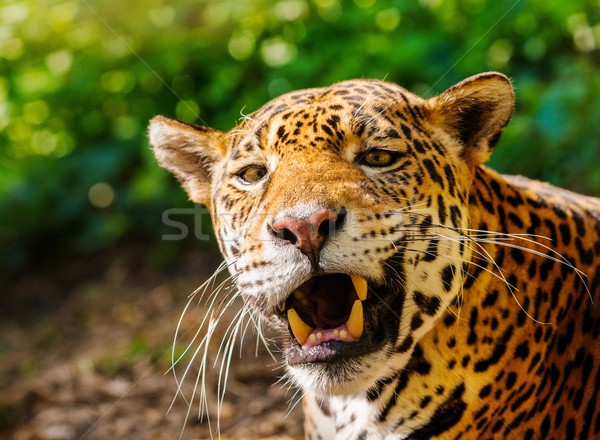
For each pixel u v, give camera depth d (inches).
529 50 406.9
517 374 192.5
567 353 200.7
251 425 307.4
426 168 187.6
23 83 545.3
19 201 547.8
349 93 194.5
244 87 485.7
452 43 428.5
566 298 199.3
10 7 531.8
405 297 183.8
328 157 184.4
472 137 198.4
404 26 453.7
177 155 227.5
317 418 211.3
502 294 191.9
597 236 211.2
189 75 511.8
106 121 550.9
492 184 203.5
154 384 347.9
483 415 192.5
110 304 462.3
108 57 523.8
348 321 180.2
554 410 200.7
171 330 392.8
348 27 463.5
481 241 187.2
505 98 194.5
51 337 444.1
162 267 486.0
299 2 476.7
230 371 340.8
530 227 201.3
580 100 350.6
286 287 177.2
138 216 521.0
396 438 194.5
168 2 506.0
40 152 574.6
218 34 498.6
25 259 544.7
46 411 351.3
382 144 185.3
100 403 349.1
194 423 317.4
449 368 189.9
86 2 519.5
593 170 340.8
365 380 183.0
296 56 460.8
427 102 196.9
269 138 193.6
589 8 409.7
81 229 547.2
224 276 438.6
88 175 534.9
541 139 352.5
